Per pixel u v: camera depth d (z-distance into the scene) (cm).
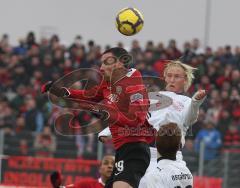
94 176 2931
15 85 3825
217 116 3334
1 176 3014
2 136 3122
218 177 2938
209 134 3098
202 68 3666
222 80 3644
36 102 3481
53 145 3084
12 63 3872
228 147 2997
